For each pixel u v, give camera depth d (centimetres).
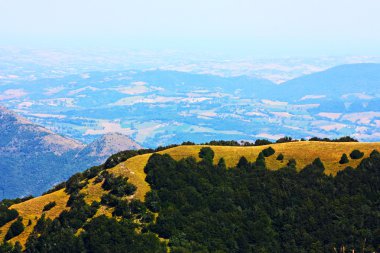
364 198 8344
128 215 7862
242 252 7506
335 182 8844
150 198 8231
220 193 8612
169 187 8606
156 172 8938
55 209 8650
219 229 7744
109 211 8100
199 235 7556
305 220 8050
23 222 8469
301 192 8644
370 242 7531
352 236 7619
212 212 8188
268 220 8131
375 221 7881
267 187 8812
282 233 7906
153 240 7288
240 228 7869
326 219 8062
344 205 8219
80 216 7944
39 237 7694
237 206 8425
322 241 7688
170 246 7325
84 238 7412
